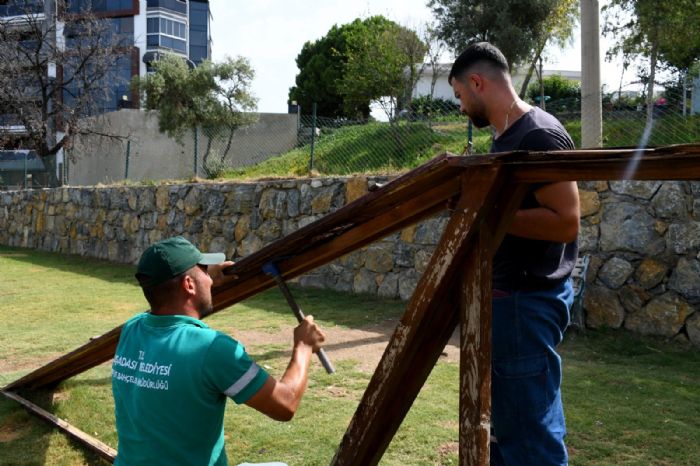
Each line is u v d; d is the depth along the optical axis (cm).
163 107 2378
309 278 1009
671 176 172
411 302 208
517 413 243
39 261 1494
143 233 1391
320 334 261
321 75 3341
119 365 240
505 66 255
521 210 230
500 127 253
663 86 840
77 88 2800
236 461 382
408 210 232
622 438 397
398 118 1213
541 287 245
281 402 232
